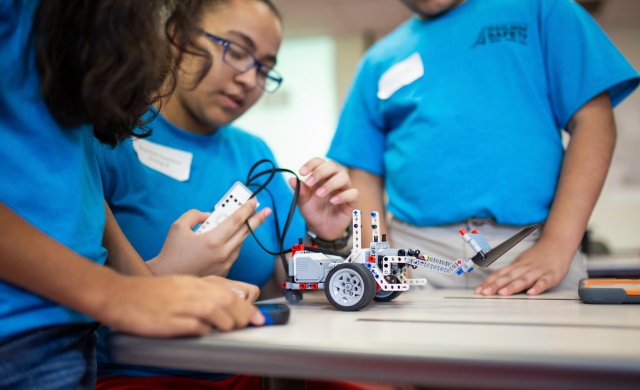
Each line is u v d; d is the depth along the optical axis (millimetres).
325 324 619
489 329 566
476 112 1323
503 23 1339
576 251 1208
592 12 4797
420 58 1410
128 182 1099
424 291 1148
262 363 498
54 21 553
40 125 573
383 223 1479
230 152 1308
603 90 1237
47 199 570
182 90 1153
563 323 608
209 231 880
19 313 536
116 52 565
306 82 5766
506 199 1269
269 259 1244
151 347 536
